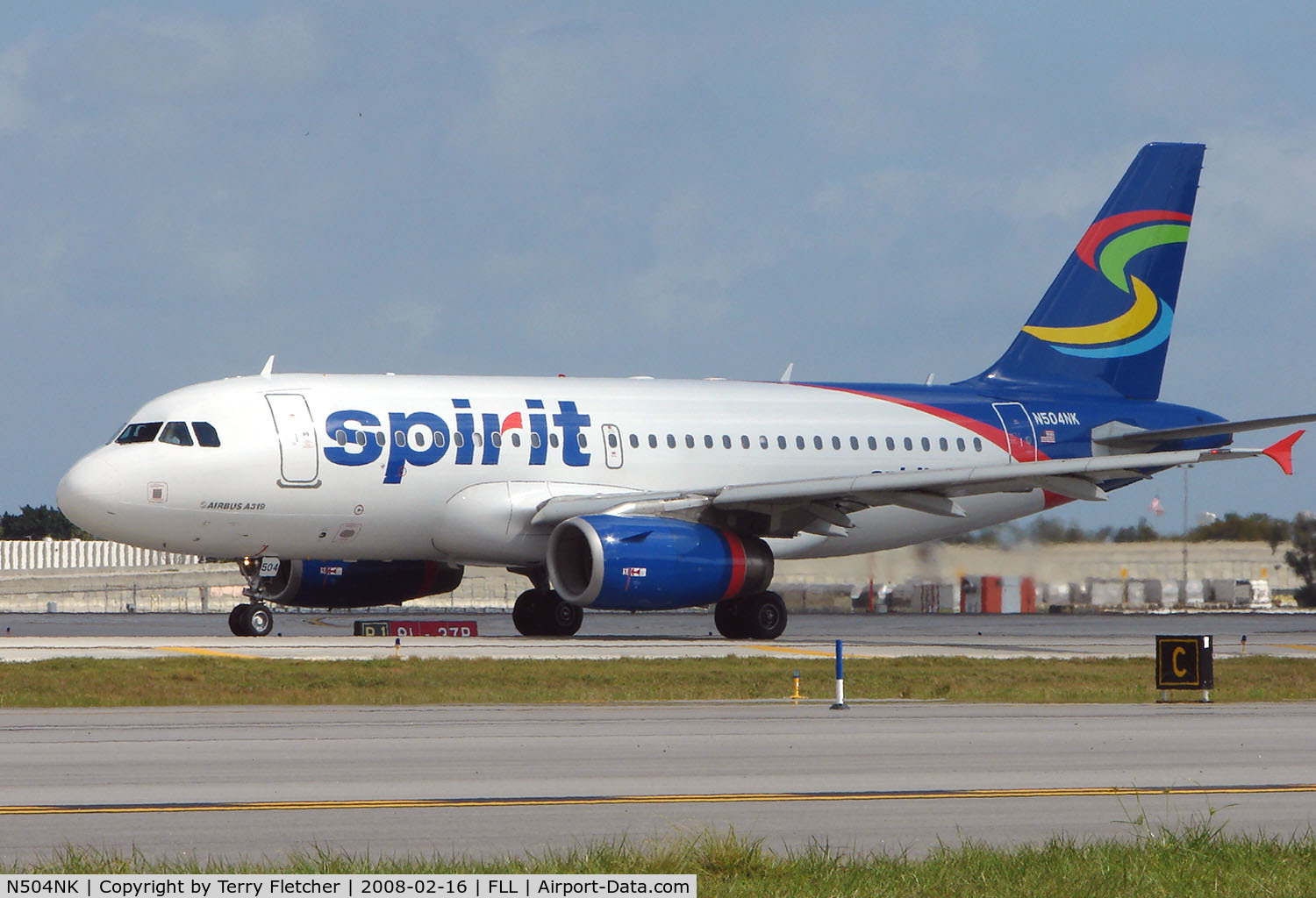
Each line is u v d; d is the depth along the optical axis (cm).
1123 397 15975
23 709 7869
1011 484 12962
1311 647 13738
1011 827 4638
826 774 5597
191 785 5256
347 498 12812
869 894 3684
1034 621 19388
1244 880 3881
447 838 4384
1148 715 7788
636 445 13862
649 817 4731
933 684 9475
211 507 12512
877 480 12769
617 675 9700
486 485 13250
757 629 13588
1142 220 16012
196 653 10950
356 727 7006
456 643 12200
